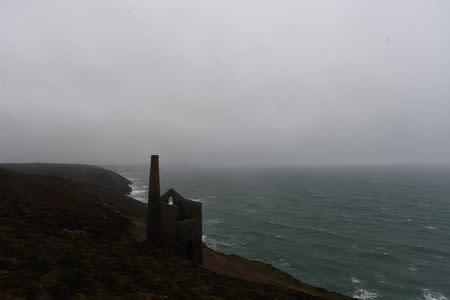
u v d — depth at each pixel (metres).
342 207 92.06
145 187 144.25
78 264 13.41
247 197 112.25
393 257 47.50
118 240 23.84
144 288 12.73
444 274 41.34
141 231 34.59
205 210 83.19
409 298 34.50
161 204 22.86
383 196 119.00
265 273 31.77
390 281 38.75
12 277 10.13
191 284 14.98
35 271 11.30
